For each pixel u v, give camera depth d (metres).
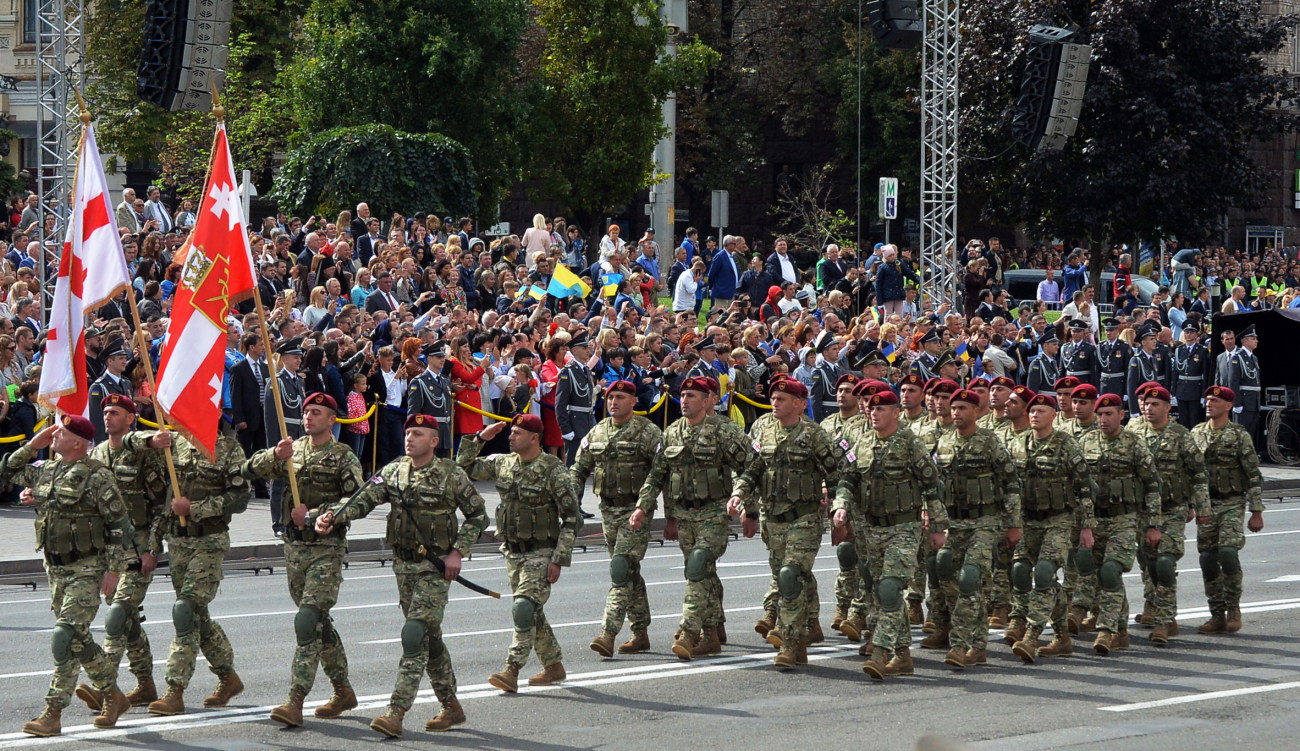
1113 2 137.50
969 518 46.47
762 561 67.06
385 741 36.47
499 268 103.00
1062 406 54.47
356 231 103.44
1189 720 38.69
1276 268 168.25
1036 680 43.66
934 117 111.75
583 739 36.66
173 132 151.25
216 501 39.50
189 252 41.66
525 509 41.72
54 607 37.44
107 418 40.91
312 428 39.59
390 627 51.09
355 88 141.88
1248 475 51.59
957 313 110.81
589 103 157.38
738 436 46.28
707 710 39.69
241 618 52.56
